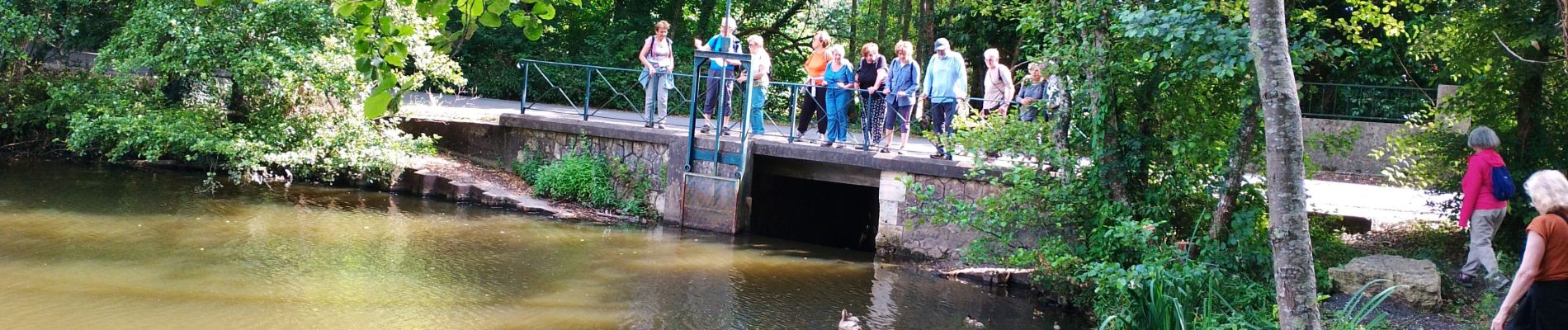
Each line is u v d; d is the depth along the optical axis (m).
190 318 6.96
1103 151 8.41
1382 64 14.78
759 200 12.00
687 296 8.29
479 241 10.04
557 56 20.64
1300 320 4.54
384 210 11.41
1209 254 7.73
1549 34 8.14
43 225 9.68
